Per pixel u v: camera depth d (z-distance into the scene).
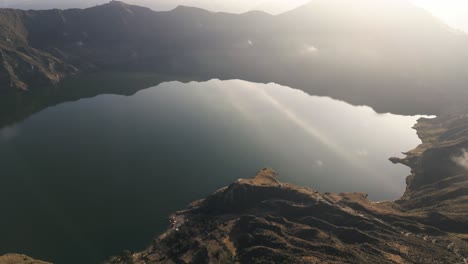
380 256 185.75
